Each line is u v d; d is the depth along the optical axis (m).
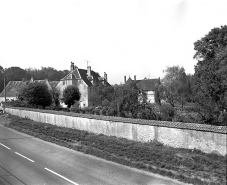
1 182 9.12
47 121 24.86
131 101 19.02
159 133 13.37
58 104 44.12
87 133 18.05
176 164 10.23
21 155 13.41
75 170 10.50
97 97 36.22
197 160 10.24
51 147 15.48
